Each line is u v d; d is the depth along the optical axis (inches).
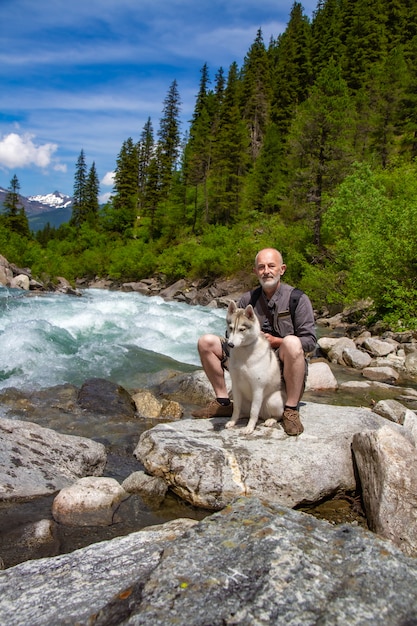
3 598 81.6
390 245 575.2
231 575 74.7
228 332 165.8
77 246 2608.3
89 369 344.5
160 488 166.4
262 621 64.7
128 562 92.5
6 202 2470.5
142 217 2763.3
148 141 3284.9
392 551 82.1
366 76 2026.3
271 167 1893.5
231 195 2089.1
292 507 155.9
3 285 959.6
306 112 1146.7
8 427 192.2
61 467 180.2
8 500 157.0
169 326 530.3
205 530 90.1
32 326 413.7
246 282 1269.7
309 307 179.8
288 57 2508.6
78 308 569.6
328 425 187.5
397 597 70.3
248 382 173.0
